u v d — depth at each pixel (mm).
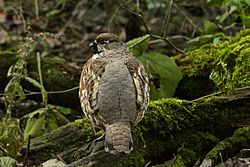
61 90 12992
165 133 9961
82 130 10023
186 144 9969
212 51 12453
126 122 8211
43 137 10039
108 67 8594
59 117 11906
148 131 9898
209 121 10086
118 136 8031
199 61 12305
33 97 13289
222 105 10094
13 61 13133
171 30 18188
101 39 9383
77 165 9289
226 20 17078
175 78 12078
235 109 10102
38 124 11617
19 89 10703
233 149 9688
